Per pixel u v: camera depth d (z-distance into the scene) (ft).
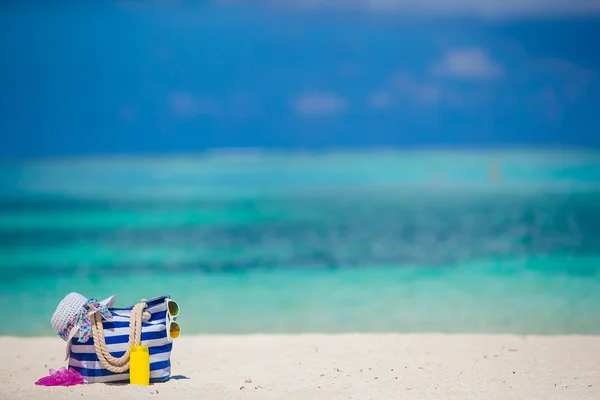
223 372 28.50
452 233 113.70
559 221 123.34
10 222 132.98
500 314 48.49
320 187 266.77
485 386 25.52
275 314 51.47
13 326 48.08
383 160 448.24
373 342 35.42
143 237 110.22
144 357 25.68
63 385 25.50
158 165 439.22
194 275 73.10
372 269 76.18
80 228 122.42
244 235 114.21
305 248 97.35
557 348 33.24
